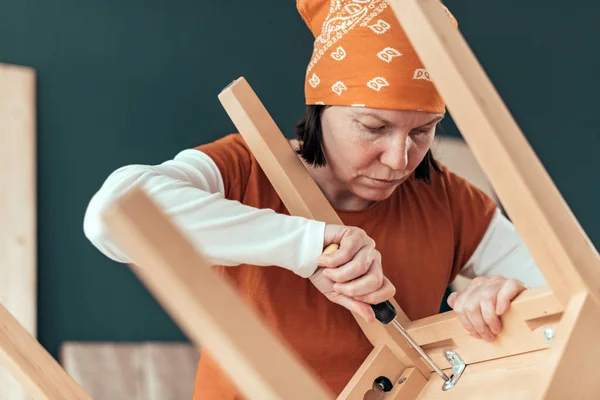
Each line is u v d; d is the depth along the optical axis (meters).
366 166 1.16
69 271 3.16
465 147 3.59
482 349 0.96
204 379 1.25
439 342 1.03
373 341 1.08
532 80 4.10
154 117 3.39
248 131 1.18
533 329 0.89
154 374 3.08
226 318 0.50
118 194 1.04
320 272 1.04
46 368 0.90
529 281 1.32
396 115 1.11
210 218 1.03
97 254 3.21
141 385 3.05
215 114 3.48
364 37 1.13
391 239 1.27
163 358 3.12
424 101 1.12
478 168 3.58
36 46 3.26
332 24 1.18
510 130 0.75
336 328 1.21
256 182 1.23
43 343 3.08
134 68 3.39
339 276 1.01
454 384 0.98
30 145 3.12
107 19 3.38
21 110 3.13
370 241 1.03
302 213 1.15
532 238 0.74
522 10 4.14
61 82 3.27
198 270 0.50
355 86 1.13
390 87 1.11
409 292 1.27
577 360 0.72
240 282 1.24
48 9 3.30
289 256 1.02
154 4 3.46
